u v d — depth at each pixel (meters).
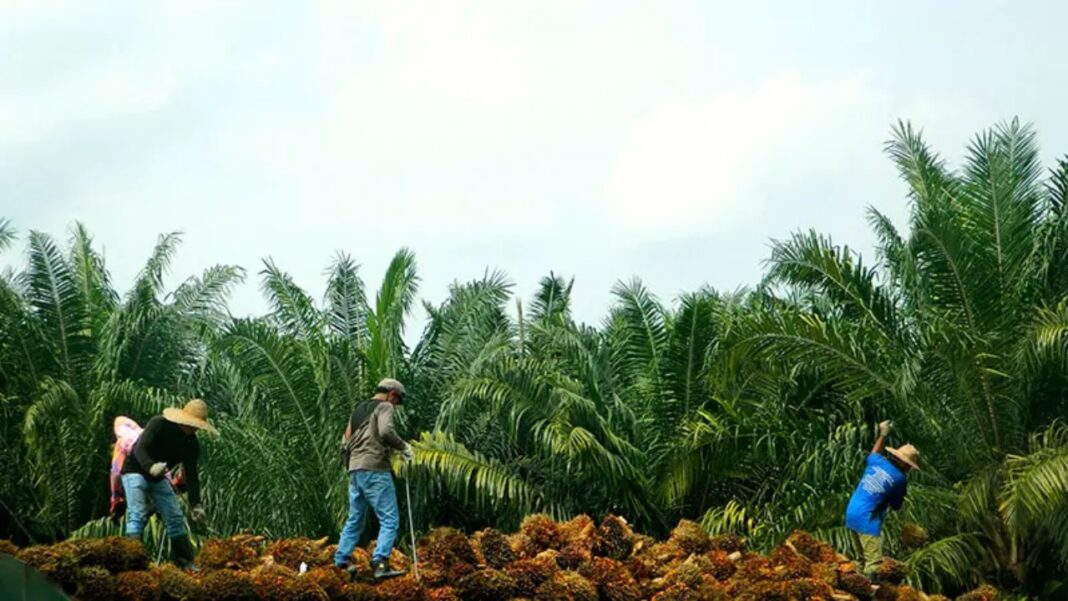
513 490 23.84
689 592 17.70
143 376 25.48
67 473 24.39
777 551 19.48
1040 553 21.39
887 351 22.17
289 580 15.48
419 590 16.03
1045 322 21.47
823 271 22.83
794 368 22.67
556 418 23.92
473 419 25.97
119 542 15.36
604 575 17.92
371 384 25.95
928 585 21.42
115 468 16.22
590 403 24.08
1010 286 23.44
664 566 19.05
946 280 22.70
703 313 25.50
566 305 31.75
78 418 23.84
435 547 17.53
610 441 24.05
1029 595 21.27
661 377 25.91
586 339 26.98
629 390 26.56
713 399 24.75
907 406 21.77
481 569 17.28
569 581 17.39
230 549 16.86
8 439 24.27
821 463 22.33
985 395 21.73
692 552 19.66
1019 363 21.77
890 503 19.06
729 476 24.42
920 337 21.97
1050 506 19.81
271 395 25.17
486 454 26.00
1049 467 19.81
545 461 24.64
